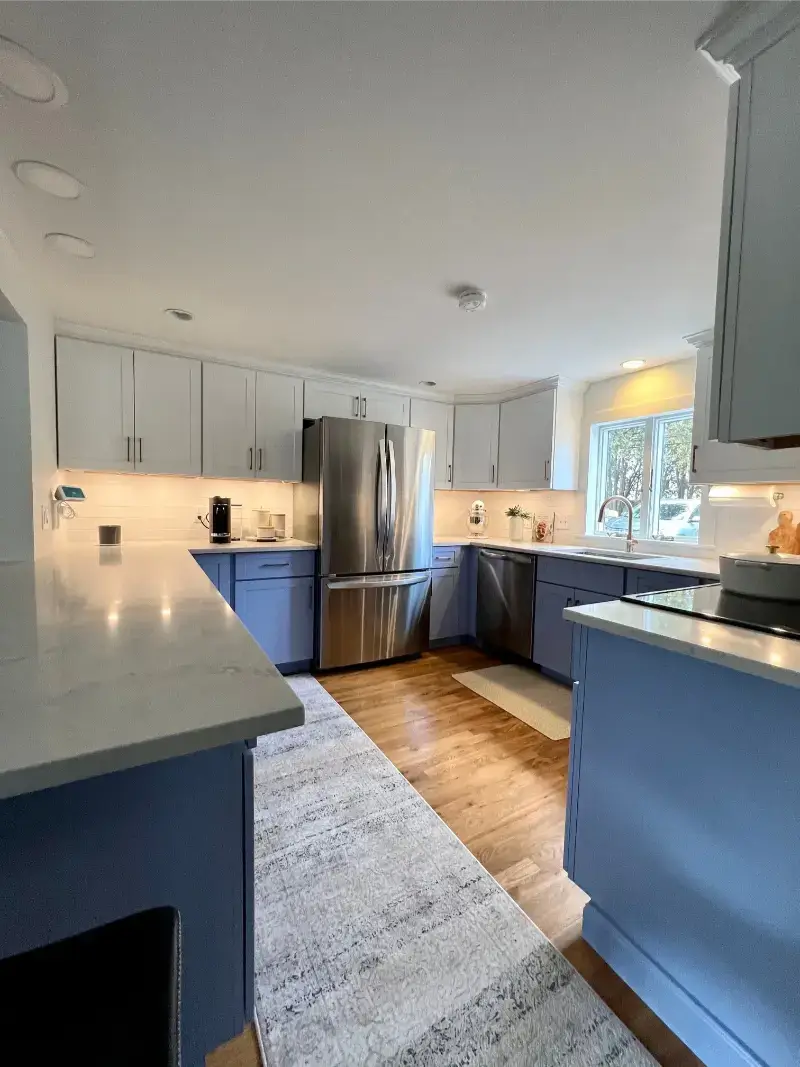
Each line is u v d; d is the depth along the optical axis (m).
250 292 2.16
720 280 1.04
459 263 1.86
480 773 2.04
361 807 1.79
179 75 1.04
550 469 3.58
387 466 3.34
